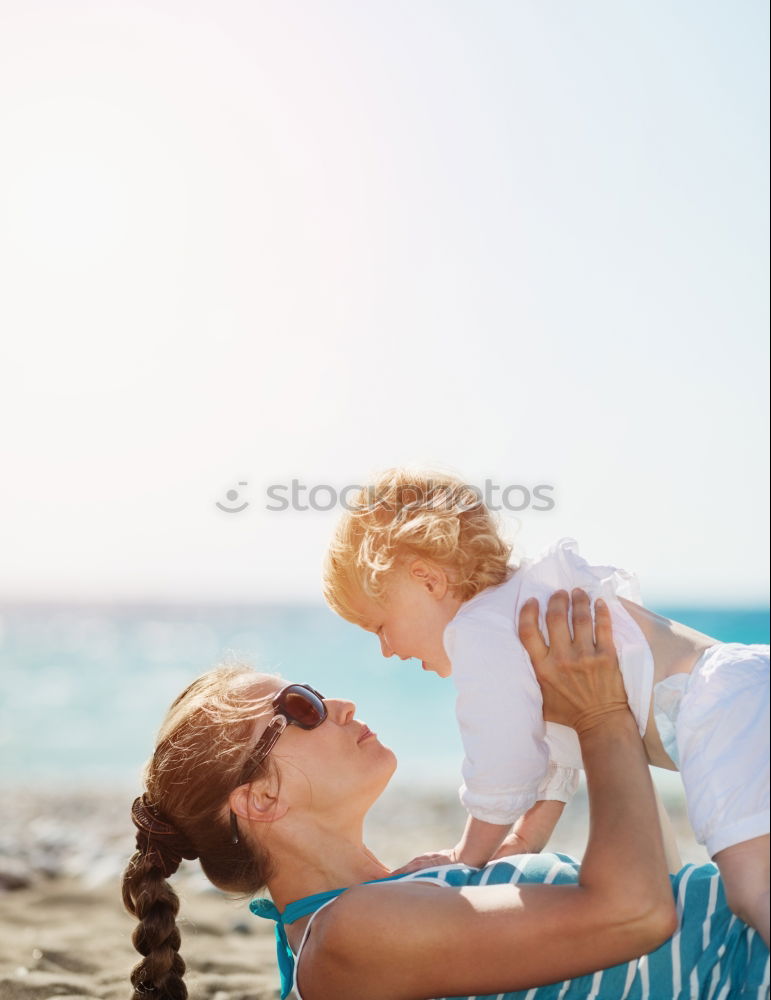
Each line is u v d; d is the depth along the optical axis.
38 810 8.93
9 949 3.91
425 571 2.58
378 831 7.99
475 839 2.39
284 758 2.36
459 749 15.16
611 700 2.14
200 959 3.80
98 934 4.21
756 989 1.94
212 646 36.72
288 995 2.25
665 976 2.03
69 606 60.53
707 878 2.11
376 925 1.96
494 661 2.33
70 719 18.09
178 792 2.35
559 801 2.59
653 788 2.04
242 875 2.38
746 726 1.98
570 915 1.88
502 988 1.97
